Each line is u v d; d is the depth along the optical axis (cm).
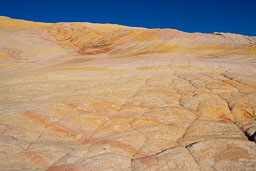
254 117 891
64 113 993
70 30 5784
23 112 976
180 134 772
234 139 684
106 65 2555
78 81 1683
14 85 1572
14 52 3988
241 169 532
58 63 3341
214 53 3225
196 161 580
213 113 938
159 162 581
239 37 3897
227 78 1556
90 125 881
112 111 1016
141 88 1394
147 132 790
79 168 560
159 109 1005
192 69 2112
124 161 593
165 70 2114
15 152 656
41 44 4762
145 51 3738
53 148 685
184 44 3816
